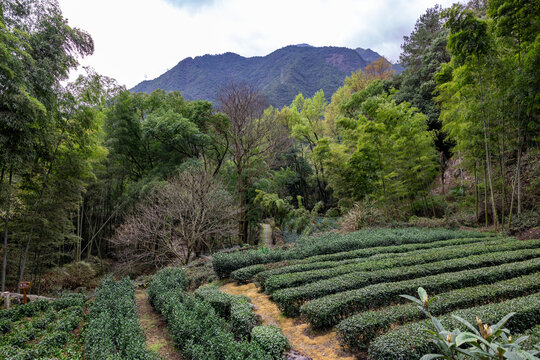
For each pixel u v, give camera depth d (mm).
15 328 6543
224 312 6062
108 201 22016
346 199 19875
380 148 15922
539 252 7605
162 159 20891
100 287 10281
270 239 22766
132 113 20812
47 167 11602
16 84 7578
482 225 14641
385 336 3605
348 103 27250
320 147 20766
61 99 10438
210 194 14828
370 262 7504
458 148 13953
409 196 18234
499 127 11531
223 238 18562
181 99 22750
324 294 5758
